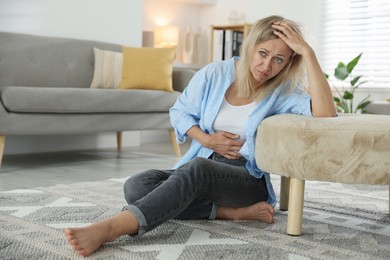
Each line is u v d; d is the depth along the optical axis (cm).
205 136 187
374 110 382
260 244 163
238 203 187
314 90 176
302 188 173
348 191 281
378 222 207
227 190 180
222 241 164
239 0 587
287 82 184
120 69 427
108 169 339
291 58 182
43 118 330
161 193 157
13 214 194
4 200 219
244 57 180
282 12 561
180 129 193
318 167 163
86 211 202
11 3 402
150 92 392
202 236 170
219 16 598
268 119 174
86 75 421
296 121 167
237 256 149
